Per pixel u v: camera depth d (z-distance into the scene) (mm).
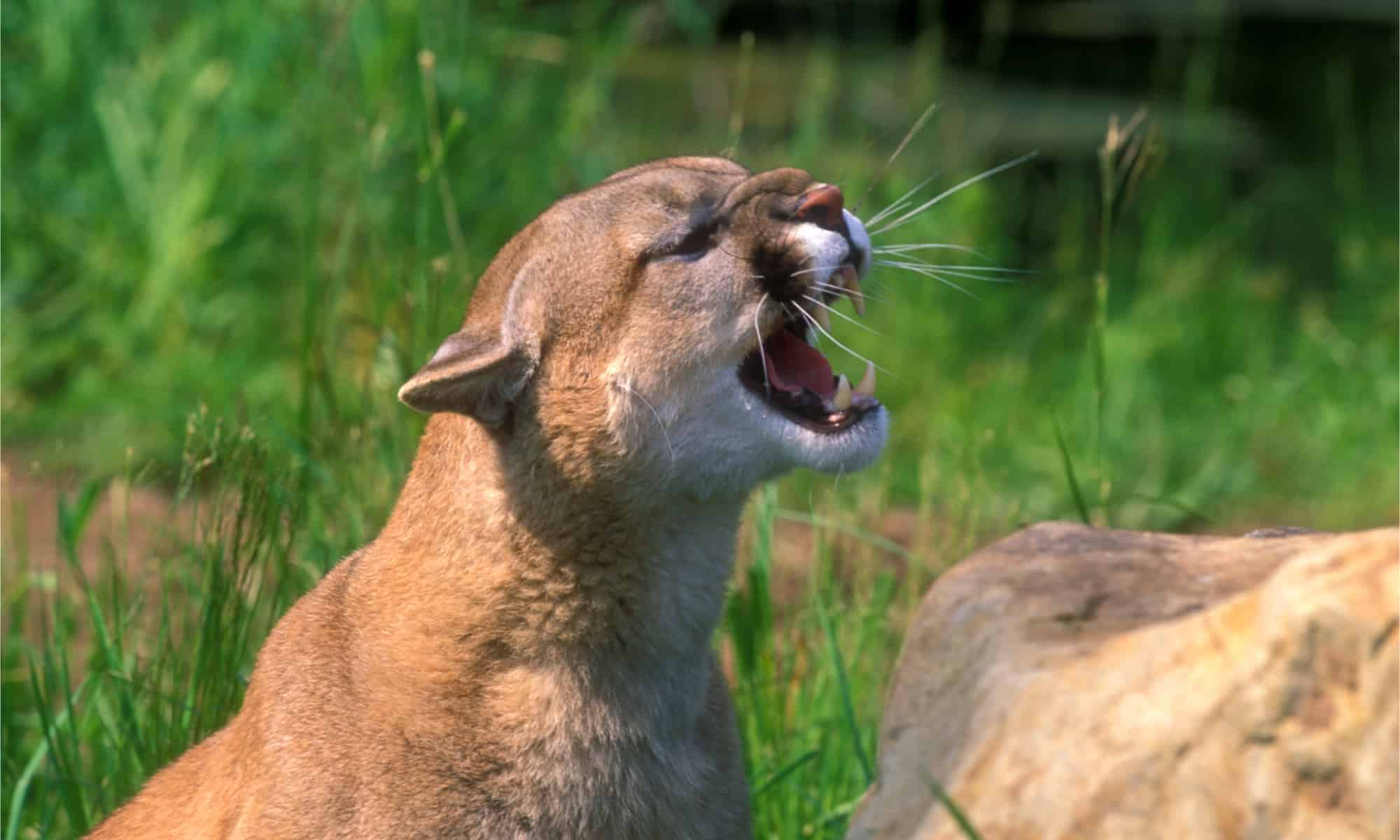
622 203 9344
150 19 23344
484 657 8906
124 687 11141
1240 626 6609
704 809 9281
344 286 18031
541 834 8883
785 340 9758
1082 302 27375
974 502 14555
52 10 22641
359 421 14164
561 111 24016
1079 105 37125
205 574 11086
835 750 12109
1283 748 6316
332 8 21562
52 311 21203
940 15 41531
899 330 23641
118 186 21969
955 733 7449
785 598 16328
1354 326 25984
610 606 8977
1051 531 8453
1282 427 23953
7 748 12055
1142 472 22781
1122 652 6969
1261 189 32500
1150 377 24984
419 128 19109
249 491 10992
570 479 8930
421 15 20375
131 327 20781
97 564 16219
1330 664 6266
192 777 9547
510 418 9062
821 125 29141
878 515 16094
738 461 9250
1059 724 6926
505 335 9062
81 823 10859
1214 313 26172
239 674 11180
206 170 21750
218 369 20188
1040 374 24594
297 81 21953
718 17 39812
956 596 7969
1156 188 30641
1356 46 40406
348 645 9094
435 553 9062
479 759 8797
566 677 8945
